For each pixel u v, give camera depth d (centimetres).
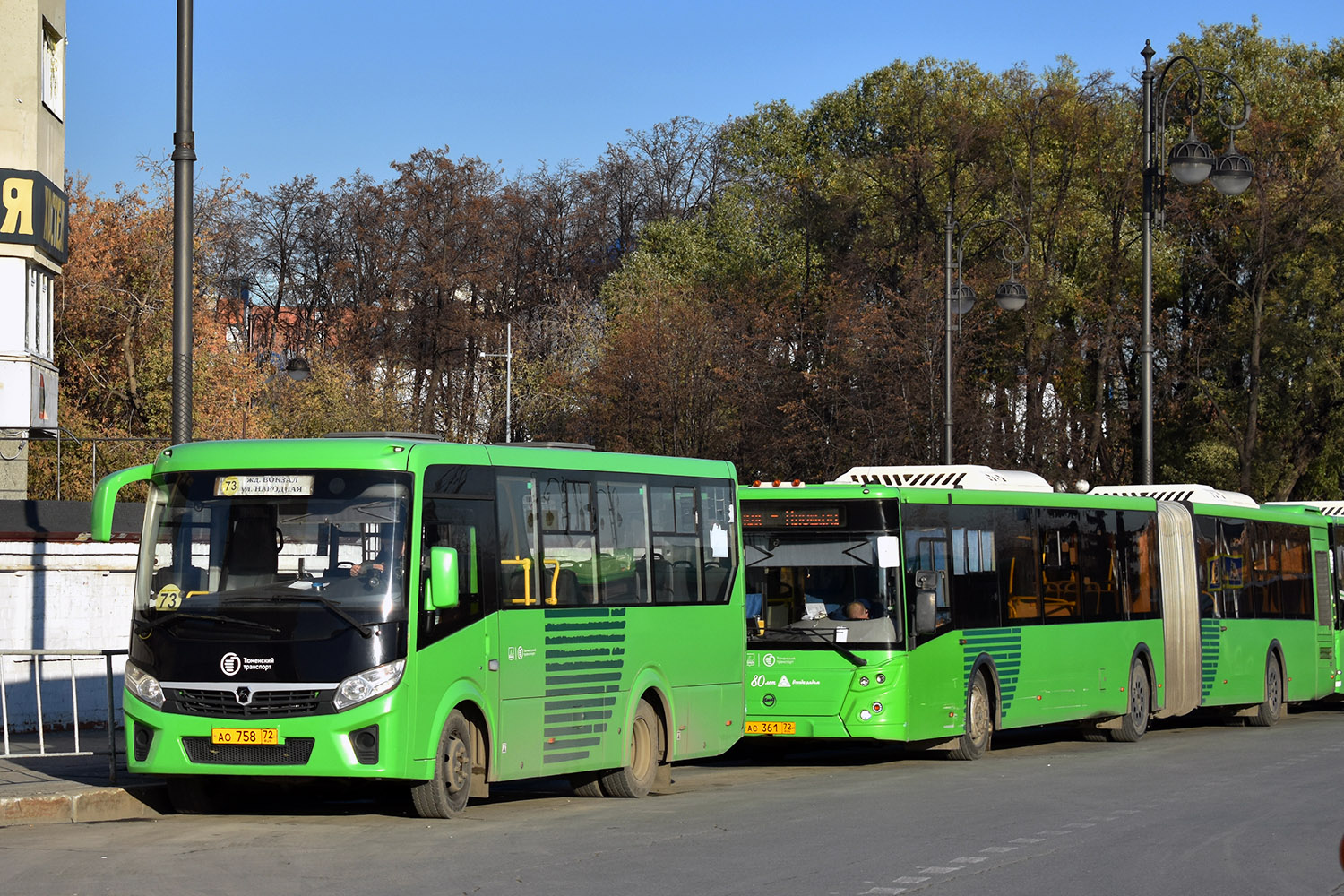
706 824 1316
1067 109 5384
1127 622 2414
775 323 5922
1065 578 2270
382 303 6644
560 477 1498
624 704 1555
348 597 1275
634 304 6406
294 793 1532
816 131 6575
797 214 6072
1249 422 5228
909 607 1920
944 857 1129
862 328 5256
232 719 1266
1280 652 2928
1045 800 1521
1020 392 5441
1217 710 2928
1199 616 2655
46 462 4066
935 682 1953
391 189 6750
